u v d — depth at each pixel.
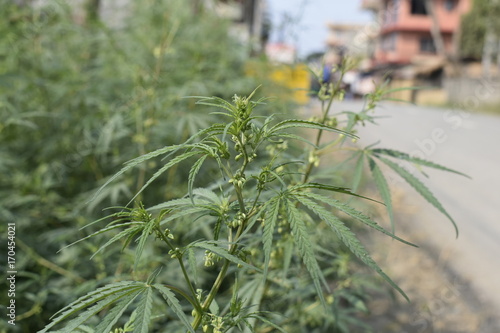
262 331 2.36
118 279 2.42
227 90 4.05
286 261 1.89
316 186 1.18
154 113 3.36
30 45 4.02
